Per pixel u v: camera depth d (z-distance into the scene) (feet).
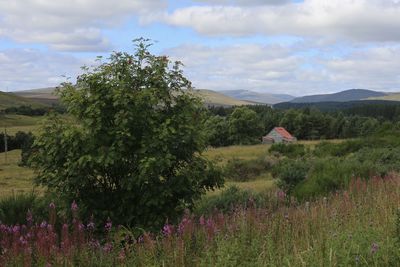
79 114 25.00
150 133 24.64
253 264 15.25
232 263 14.97
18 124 458.91
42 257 15.78
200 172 26.35
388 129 106.32
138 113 24.64
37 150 25.72
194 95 27.45
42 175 25.20
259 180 108.37
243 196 35.68
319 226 19.58
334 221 20.71
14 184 106.32
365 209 23.57
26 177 130.11
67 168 24.32
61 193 25.07
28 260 15.55
